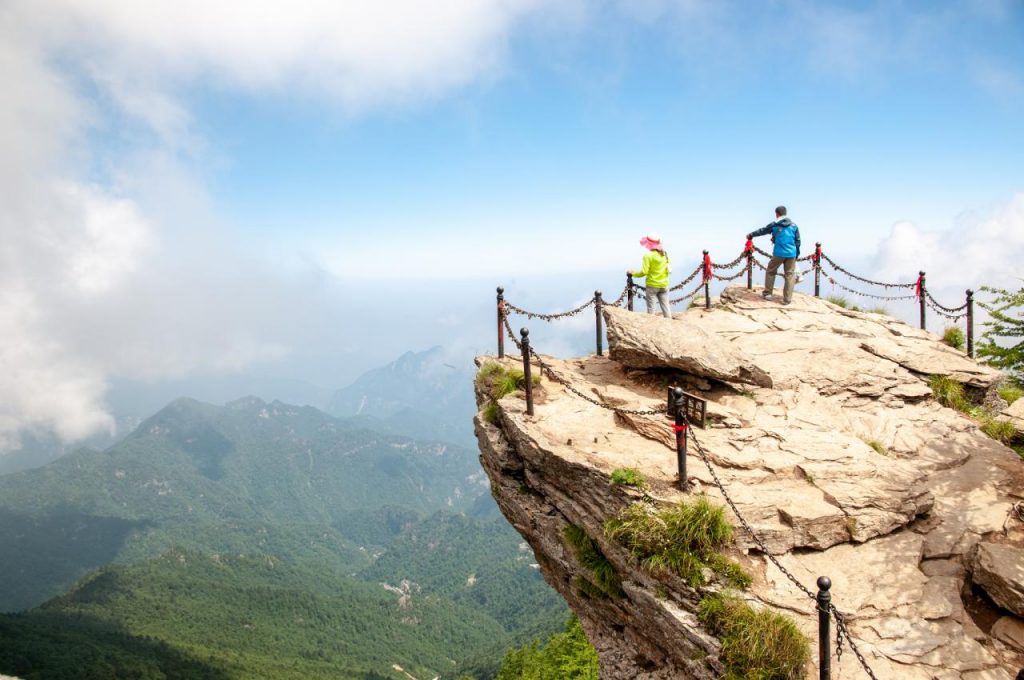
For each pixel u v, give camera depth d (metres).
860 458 10.14
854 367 13.46
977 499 9.62
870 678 6.72
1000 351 16.44
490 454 12.29
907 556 8.41
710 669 7.46
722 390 12.32
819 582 6.41
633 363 12.59
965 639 7.19
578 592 11.23
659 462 9.84
